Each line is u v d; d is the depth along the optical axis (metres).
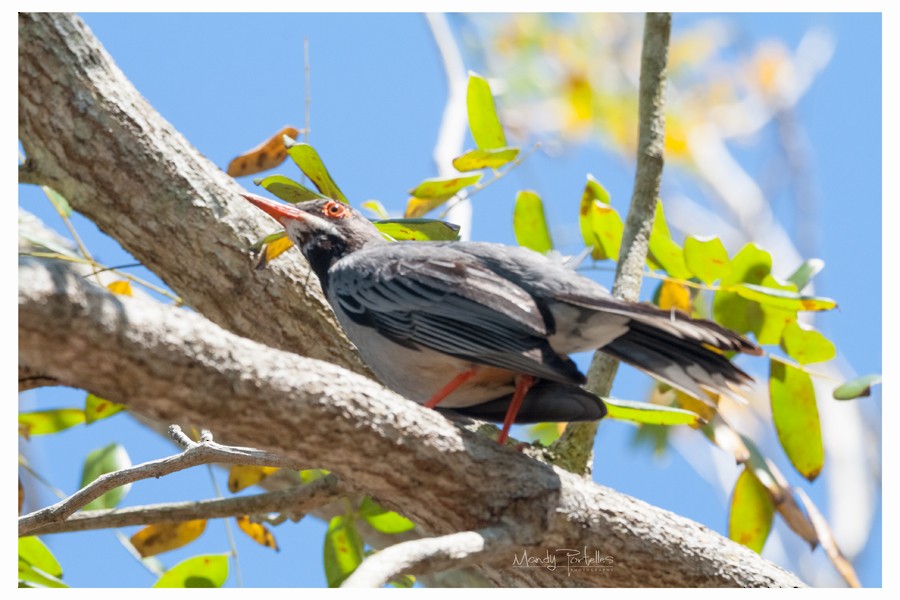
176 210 10.70
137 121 10.52
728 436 11.73
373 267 10.37
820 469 11.70
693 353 9.58
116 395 7.11
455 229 11.02
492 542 7.98
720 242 10.98
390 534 13.52
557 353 9.28
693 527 9.39
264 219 11.13
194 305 11.21
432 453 8.30
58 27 10.15
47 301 6.54
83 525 10.32
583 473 10.52
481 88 11.63
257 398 7.42
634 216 11.31
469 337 9.62
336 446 7.92
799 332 11.64
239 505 10.48
